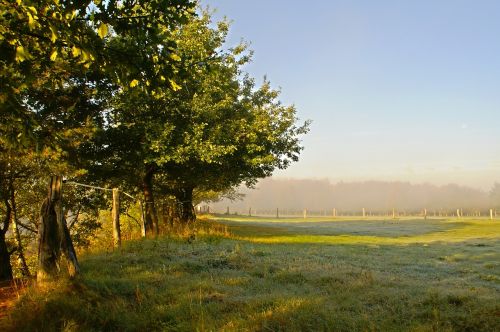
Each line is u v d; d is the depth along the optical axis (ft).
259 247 60.49
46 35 20.86
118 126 62.59
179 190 103.50
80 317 22.63
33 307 23.27
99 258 39.29
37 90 50.03
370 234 111.24
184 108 64.08
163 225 78.18
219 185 104.47
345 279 36.60
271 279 36.70
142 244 49.06
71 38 20.62
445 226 147.02
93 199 70.44
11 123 27.40
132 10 21.58
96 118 60.95
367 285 33.91
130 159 64.64
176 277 34.09
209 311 25.11
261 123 81.00
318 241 85.92
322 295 30.42
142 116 62.28
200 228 82.99
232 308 26.05
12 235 66.23
